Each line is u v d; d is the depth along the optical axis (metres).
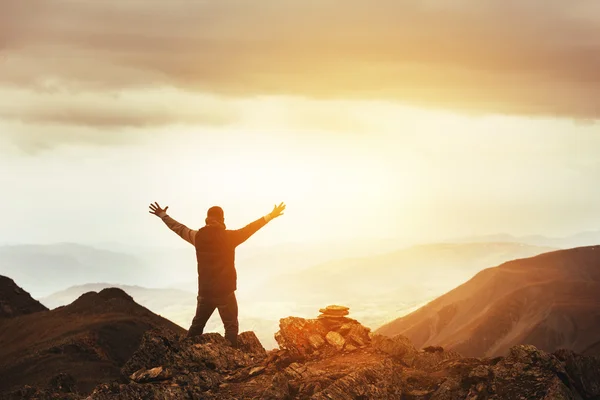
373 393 17.22
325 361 19.22
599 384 17.31
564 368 17.16
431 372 18.59
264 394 17.08
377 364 18.06
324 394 16.86
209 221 20.44
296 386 17.61
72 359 72.94
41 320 90.44
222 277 20.14
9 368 73.00
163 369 18.44
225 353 19.28
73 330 81.50
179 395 17.08
